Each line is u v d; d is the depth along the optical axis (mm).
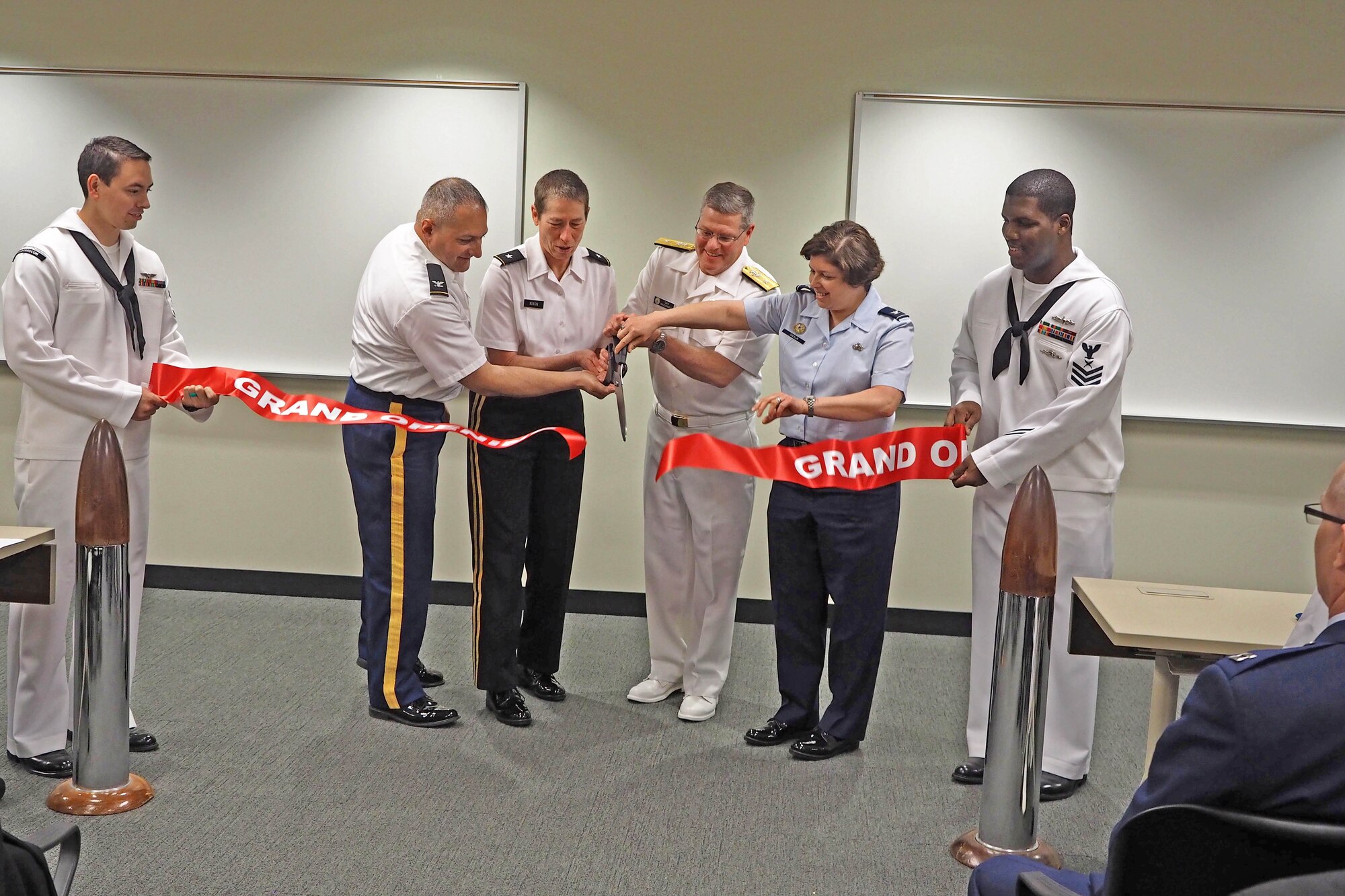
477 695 3719
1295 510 4453
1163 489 4492
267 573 4766
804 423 3217
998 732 2660
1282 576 4484
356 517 4750
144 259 3166
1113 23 4289
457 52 4477
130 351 3113
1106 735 3639
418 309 3178
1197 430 4449
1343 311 4332
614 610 4711
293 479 4734
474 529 3477
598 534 4691
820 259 3076
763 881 2605
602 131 4480
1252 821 1301
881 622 3246
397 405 3324
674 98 4449
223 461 4742
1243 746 1300
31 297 2879
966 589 4621
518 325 3426
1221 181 4312
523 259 3418
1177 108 4281
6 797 2855
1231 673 1341
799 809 2973
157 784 2961
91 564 2742
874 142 4391
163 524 4773
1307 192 4289
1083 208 4367
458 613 4645
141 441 3121
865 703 3293
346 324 4621
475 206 3197
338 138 4523
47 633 2994
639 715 3584
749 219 3418
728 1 4395
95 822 2734
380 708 3447
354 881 2527
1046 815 3027
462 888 2521
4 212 4602
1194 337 4395
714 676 3604
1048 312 3088
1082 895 1641
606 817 2885
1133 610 2369
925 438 3158
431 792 2977
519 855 2674
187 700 3551
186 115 4535
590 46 4445
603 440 4645
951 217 4410
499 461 3396
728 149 4457
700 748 3340
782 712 3439
